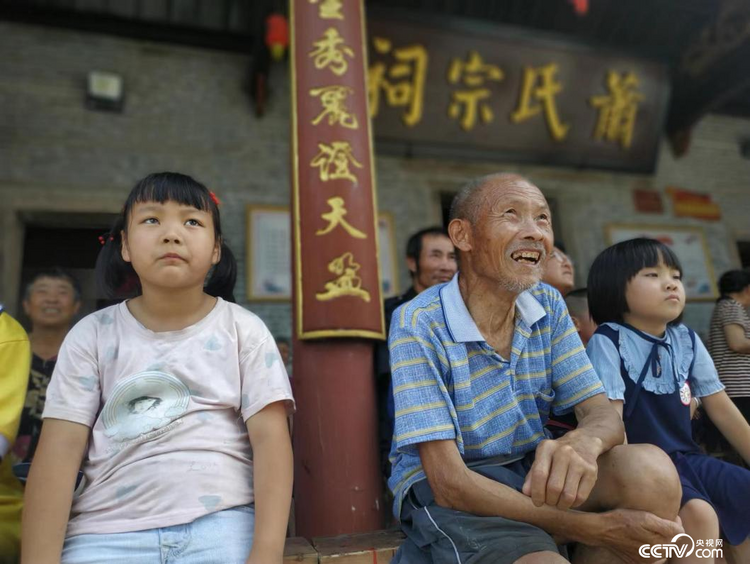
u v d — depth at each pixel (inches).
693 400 75.6
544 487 47.1
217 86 232.4
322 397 84.4
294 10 106.3
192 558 48.8
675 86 274.2
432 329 60.1
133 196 58.0
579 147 257.8
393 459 64.2
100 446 52.5
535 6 247.8
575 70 248.4
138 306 58.9
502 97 242.7
